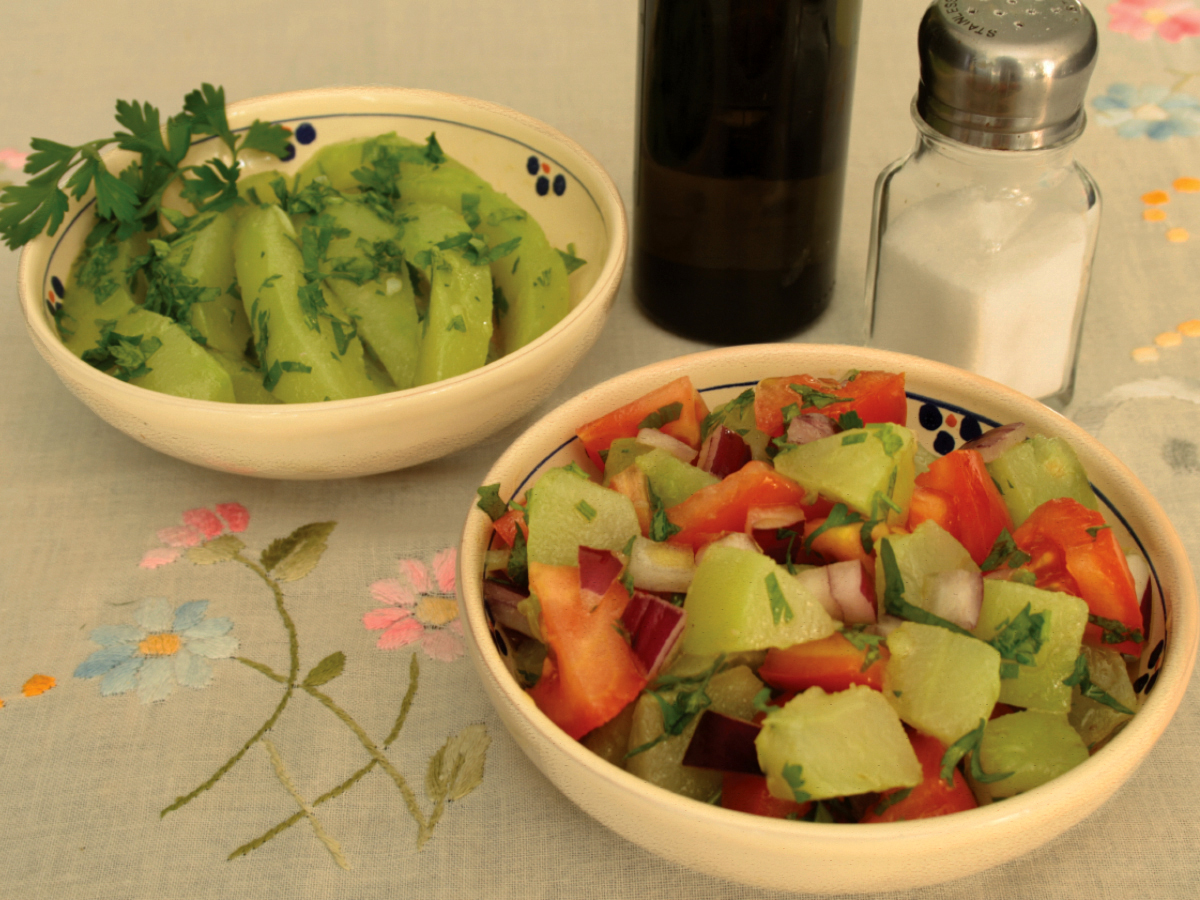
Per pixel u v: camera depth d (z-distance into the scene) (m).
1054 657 0.62
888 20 1.58
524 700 0.59
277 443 0.81
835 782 0.55
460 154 1.14
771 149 0.95
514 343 0.97
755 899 0.67
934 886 0.67
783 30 0.89
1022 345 0.95
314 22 1.62
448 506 0.95
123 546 0.91
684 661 0.63
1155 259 1.16
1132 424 0.98
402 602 0.86
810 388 0.79
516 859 0.69
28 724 0.78
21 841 0.70
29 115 1.42
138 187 1.06
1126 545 0.72
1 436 1.01
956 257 0.92
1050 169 0.92
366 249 0.99
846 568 0.64
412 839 0.70
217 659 0.82
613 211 0.98
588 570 0.65
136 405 0.80
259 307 0.94
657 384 0.83
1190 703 0.76
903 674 0.60
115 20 1.63
